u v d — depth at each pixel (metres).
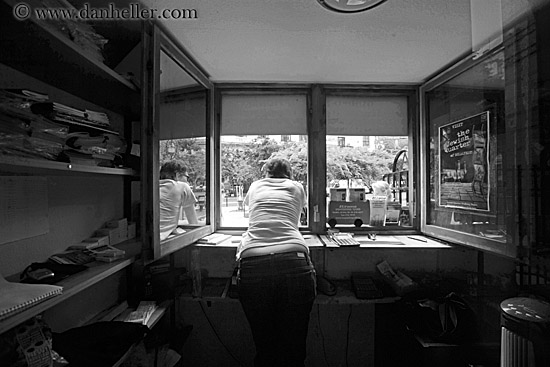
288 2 1.27
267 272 1.57
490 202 1.56
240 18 1.39
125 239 1.53
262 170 2.35
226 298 1.84
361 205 2.36
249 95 2.35
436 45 1.67
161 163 1.46
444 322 1.60
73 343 1.00
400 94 2.37
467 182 1.77
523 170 1.28
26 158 0.77
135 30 1.43
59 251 1.18
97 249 1.23
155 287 1.68
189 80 1.89
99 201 1.44
